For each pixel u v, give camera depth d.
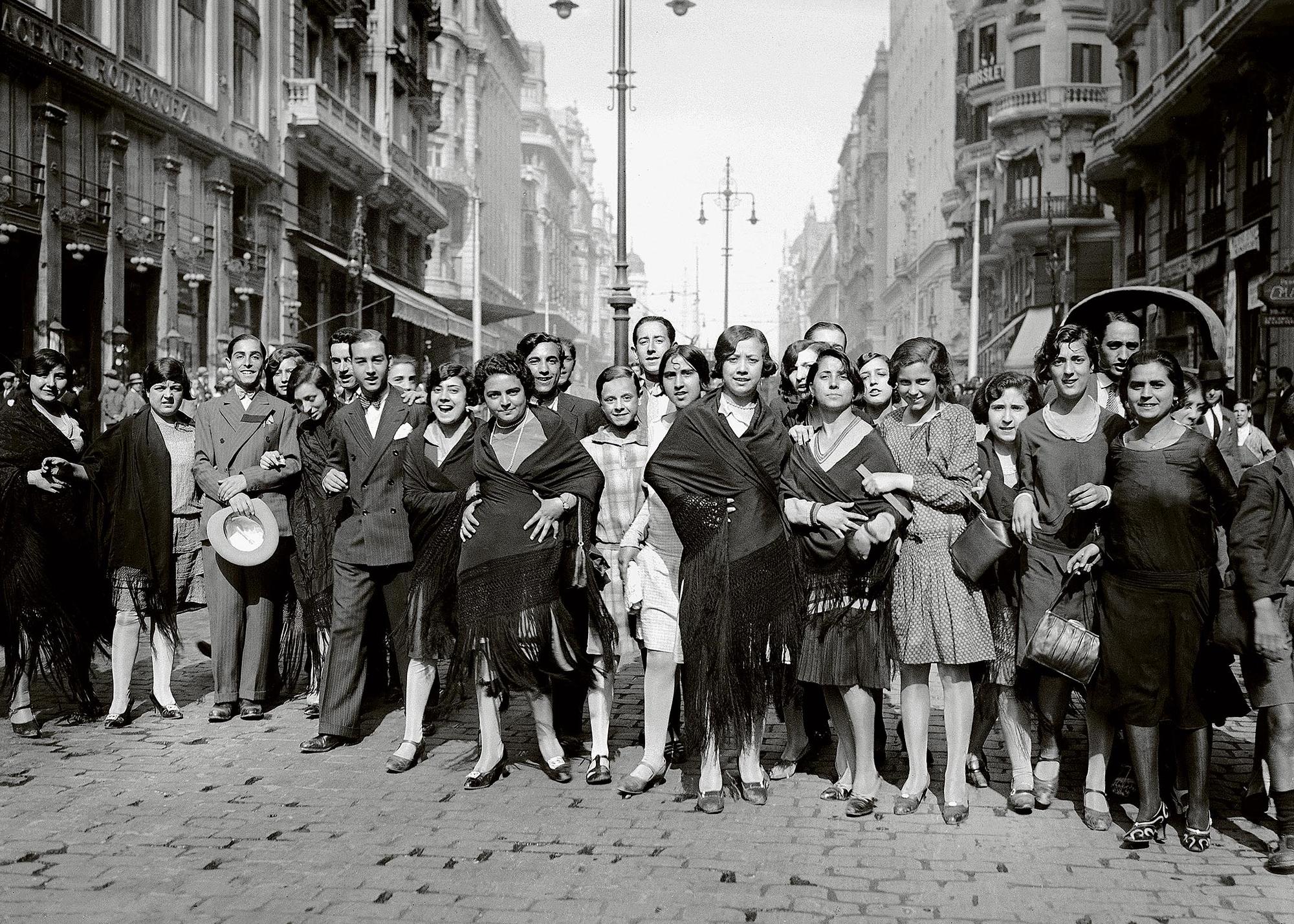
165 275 23.44
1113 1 34.31
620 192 18.88
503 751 6.21
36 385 7.05
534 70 95.19
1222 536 6.47
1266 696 4.86
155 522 7.15
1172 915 4.27
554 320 97.75
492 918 4.15
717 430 5.48
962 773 5.42
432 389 6.39
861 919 4.18
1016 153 47.38
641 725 7.24
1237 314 24.31
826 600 5.43
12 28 18.41
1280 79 21.92
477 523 5.93
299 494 7.24
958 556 5.27
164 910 4.20
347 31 34.47
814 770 6.28
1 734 6.84
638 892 4.41
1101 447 5.48
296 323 30.14
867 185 103.75
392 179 37.25
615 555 6.51
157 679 7.32
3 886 4.43
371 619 6.88
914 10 80.88
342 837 5.03
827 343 6.64
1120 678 5.04
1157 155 30.28
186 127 24.05
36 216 19.27
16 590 6.73
